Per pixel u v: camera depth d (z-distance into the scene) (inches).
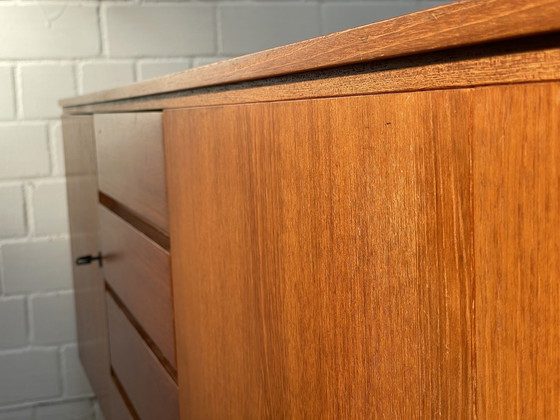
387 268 15.7
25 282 69.2
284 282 20.7
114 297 48.3
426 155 14.2
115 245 45.2
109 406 51.8
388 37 14.3
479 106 12.7
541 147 11.5
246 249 23.4
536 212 11.6
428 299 14.5
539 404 11.9
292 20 74.4
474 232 13.0
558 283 11.4
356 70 16.4
